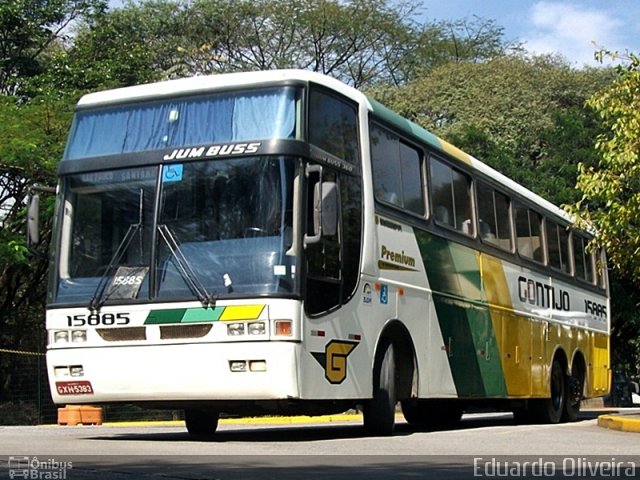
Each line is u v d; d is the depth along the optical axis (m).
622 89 18.83
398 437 13.06
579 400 21.14
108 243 11.95
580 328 21.77
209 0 51.31
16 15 31.58
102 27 34.41
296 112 11.73
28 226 12.52
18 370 25.53
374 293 12.75
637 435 14.28
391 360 13.22
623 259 19.45
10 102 27.56
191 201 11.71
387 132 13.67
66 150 12.53
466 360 15.52
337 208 11.88
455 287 15.30
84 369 11.77
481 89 49.53
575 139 36.12
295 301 11.16
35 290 28.88
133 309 11.59
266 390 11.08
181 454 10.07
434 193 14.96
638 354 40.12
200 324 11.31
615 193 18.91
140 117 12.30
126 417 25.34
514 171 36.25
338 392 11.78
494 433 14.69
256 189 11.51
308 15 53.88
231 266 11.35
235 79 12.02
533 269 19.05
